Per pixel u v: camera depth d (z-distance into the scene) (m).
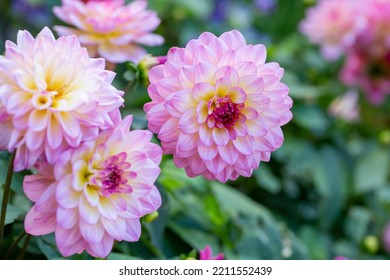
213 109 0.59
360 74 1.21
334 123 1.18
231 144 0.59
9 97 0.52
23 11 1.15
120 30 0.73
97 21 0.71
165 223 0.70
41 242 0.64
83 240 0.55
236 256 0.81
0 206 0.64
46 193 0.53
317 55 1.26
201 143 0.58
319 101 1.19
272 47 1.08
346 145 1.17
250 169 0.59
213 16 1.32
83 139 0.53
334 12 1.17
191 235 0.79
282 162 1.07
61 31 0.73
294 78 1.11
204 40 0.59
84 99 0.53
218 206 0.77
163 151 0.59
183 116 0.57
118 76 0.92
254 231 0.85
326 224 1.06
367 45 1.19
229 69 0.58
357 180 1.13
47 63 0.55
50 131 0.53
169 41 1.14
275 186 0.98
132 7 0.76
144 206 0.56
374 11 1.16
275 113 0.59
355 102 1.25
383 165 1.15
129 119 0.56
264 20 1.29
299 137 1.12
